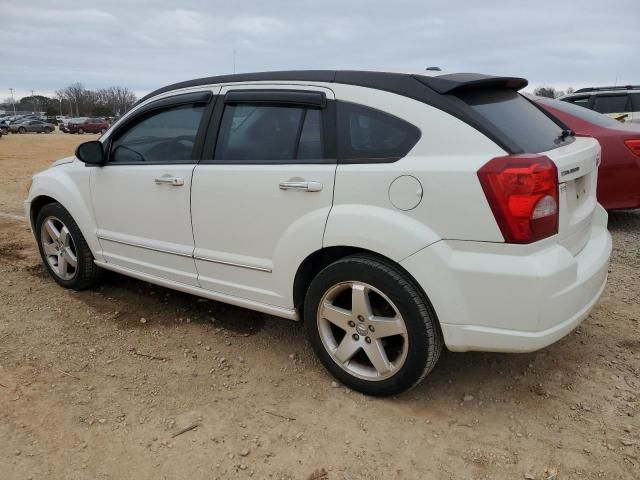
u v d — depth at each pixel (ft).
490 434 9.25
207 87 11.93
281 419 9.69
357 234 9.37
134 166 12.94
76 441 9.07
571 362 11.34
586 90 38.63
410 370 9.46
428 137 9.00
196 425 9.52
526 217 8.26
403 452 8.86
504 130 8.95
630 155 19.36
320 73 10.44
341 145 9.82
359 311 9.76
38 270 17.20
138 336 12.75
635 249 18.57
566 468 8.45
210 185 11.36
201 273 12.10
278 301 10.96
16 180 40.22
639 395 10.18
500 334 8.68
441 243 8.77
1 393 10.33
